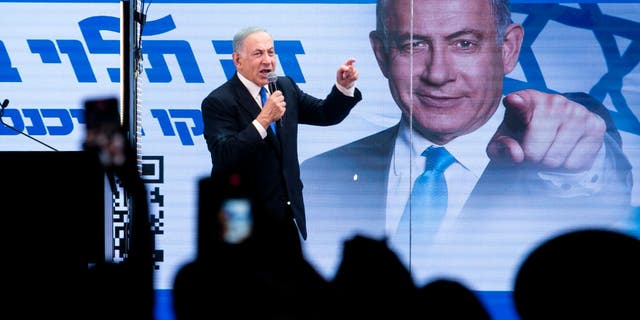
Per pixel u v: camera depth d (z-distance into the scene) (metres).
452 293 3.48
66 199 6.62
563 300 3.03
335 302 4.43
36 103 12.02
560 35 12.19
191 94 12.15
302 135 12.16
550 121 12.19
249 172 8.97
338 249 12.10
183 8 12.17
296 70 12.19
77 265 6.57
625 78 12.16
